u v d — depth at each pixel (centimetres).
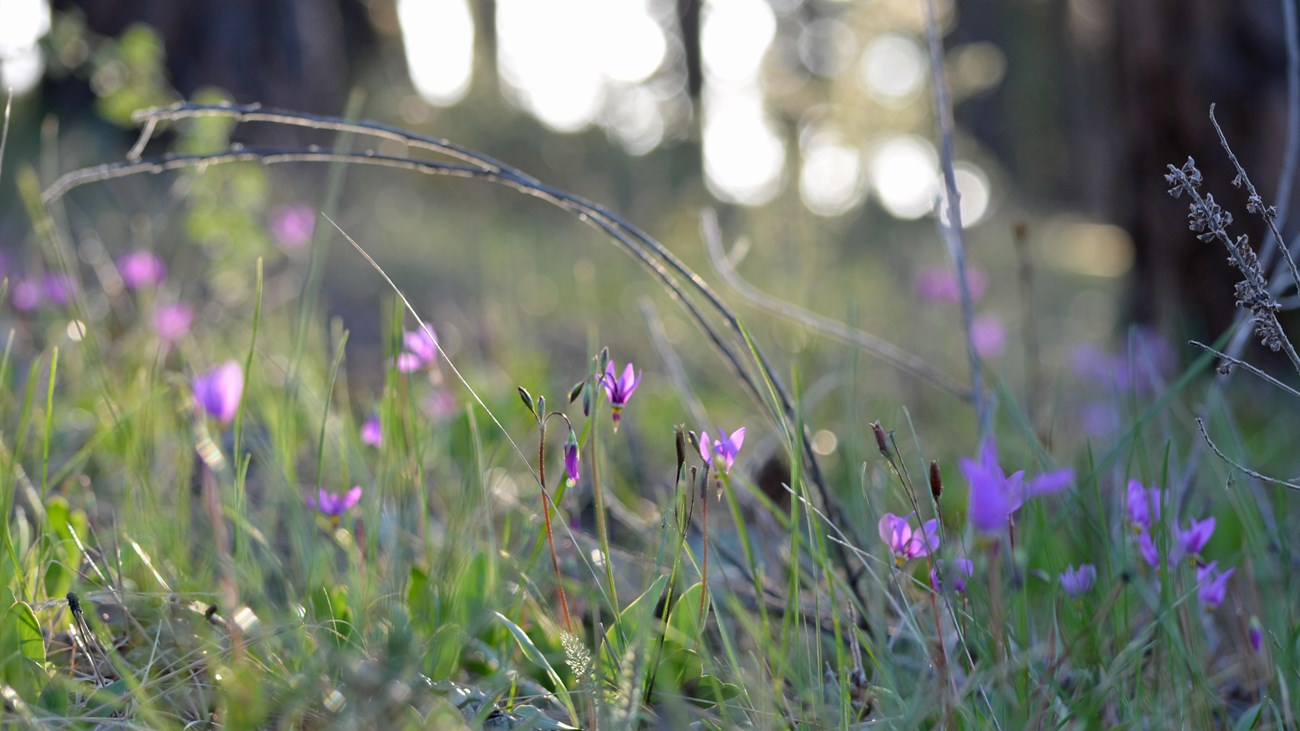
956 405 217
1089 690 136
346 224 370
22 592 136
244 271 222
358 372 230
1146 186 284
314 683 129
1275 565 149
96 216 298
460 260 390
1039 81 964
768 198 341
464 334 261
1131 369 151
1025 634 137
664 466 182
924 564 143
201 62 418
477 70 742
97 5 401
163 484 152
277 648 135
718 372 249
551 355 267
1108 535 142
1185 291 279
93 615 137
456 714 130
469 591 141
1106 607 133
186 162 143
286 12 437
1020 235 170
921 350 277
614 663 134
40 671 133
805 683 138
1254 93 264
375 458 159
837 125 346
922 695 133
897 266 397
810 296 292
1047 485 129
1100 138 308
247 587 141
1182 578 139
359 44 682
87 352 161
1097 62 303
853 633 136
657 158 709
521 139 697
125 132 399
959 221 154
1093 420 189
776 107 350
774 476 159
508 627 135
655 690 136
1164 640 136
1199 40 268
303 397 163
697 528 159
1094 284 555
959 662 137
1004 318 406
